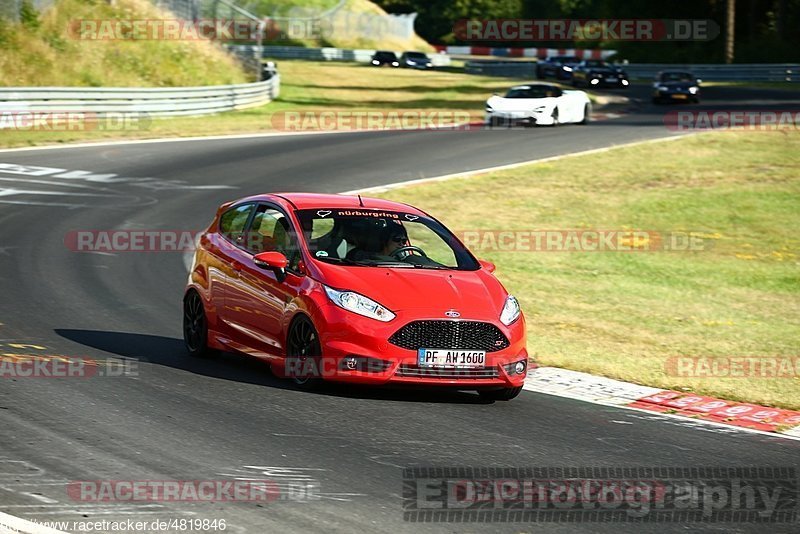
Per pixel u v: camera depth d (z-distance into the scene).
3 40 137.00
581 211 82.50
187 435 26.56
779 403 34.12
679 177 96.31
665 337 46.31
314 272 32.66
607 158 105.31
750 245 74.31
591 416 31.34
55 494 21.62
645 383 36.53
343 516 21.20
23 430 26.12
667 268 65.88
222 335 36.16
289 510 21.39
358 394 32.25
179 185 83.62
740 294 59.47
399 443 27.00
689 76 179.50
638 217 81.44
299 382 32.53
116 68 146.88
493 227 75.38
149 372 33.84
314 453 25.62
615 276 62.50
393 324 30.88
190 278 38.12
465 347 31.33
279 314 33.19
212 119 131.50
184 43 163.12
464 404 32.03
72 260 55.53
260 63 175.25
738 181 94.94
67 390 30.56
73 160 92.50
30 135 105.19
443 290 32.47
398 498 22.53
